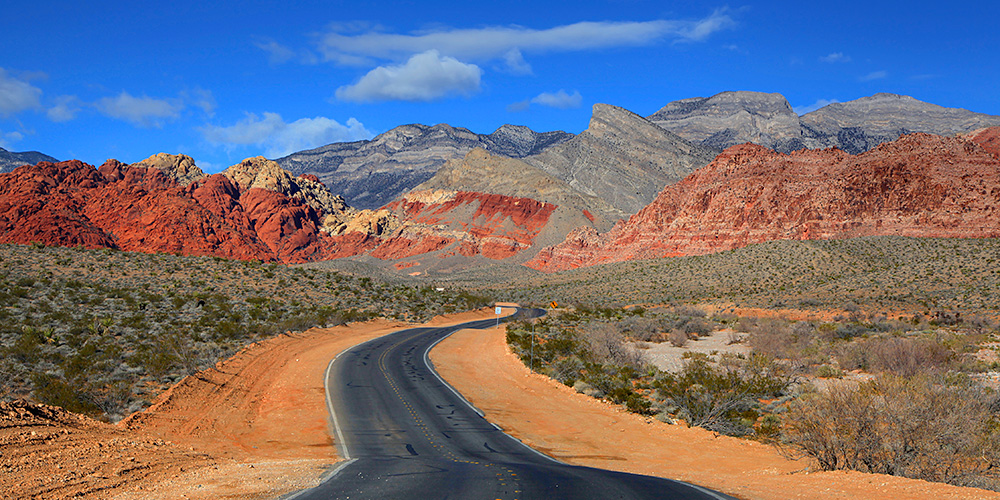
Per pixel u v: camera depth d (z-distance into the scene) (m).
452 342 46.19
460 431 21.12
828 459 14.80
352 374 31.58
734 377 25.83
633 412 24.92
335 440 19.44
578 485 12.03
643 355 42.09
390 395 26.94
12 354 27.47
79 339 33.12
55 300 49.19
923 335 47.38
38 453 12.75
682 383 25.72
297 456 16.95
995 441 13.86
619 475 13.91
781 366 33.56
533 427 22.22
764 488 12.30
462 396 27.45
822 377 31.72
